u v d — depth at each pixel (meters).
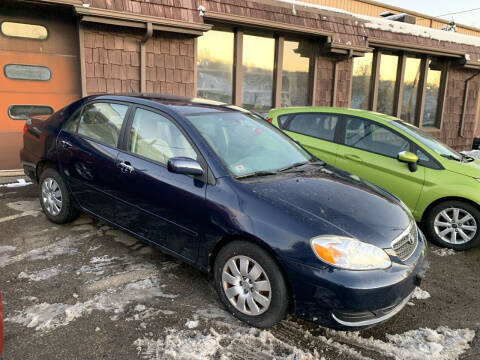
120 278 3.37
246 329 2.78
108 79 6.81
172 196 3.11
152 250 3.93
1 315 2.19
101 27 6.58
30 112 6.59
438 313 3.18
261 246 2.68
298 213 2.67
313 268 2.49
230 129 3.53
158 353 2.50
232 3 7.51
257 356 2.53
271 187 2.95
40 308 2.88
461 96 12.34
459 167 4.52
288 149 3.81
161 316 2.88
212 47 8.05
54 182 4.28
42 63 6.53
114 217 3.65
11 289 3.11
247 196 2.81
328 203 2.88
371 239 2.62
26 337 2.58
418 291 3.54
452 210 4.54
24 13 6.25
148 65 7.10
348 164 5.13
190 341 2.62
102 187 3.69
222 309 3.01
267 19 7.89
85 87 6.64
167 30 6.76
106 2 6.14
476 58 11.62
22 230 4.25
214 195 2.90
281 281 2.62
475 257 4.39
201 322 2.83
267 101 8.98
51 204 4.35
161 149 3.33
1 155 6.51
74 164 3.94
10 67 6.32
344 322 2.50
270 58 8.79
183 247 3.13
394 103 11.17
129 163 3.44
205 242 2.96
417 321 3.05
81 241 4.04
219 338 2.66
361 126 5.21
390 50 10.62
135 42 6.91
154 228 3.31
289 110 5.88
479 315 3.18
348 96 9.84
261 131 3.80
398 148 4.88
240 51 8.28
